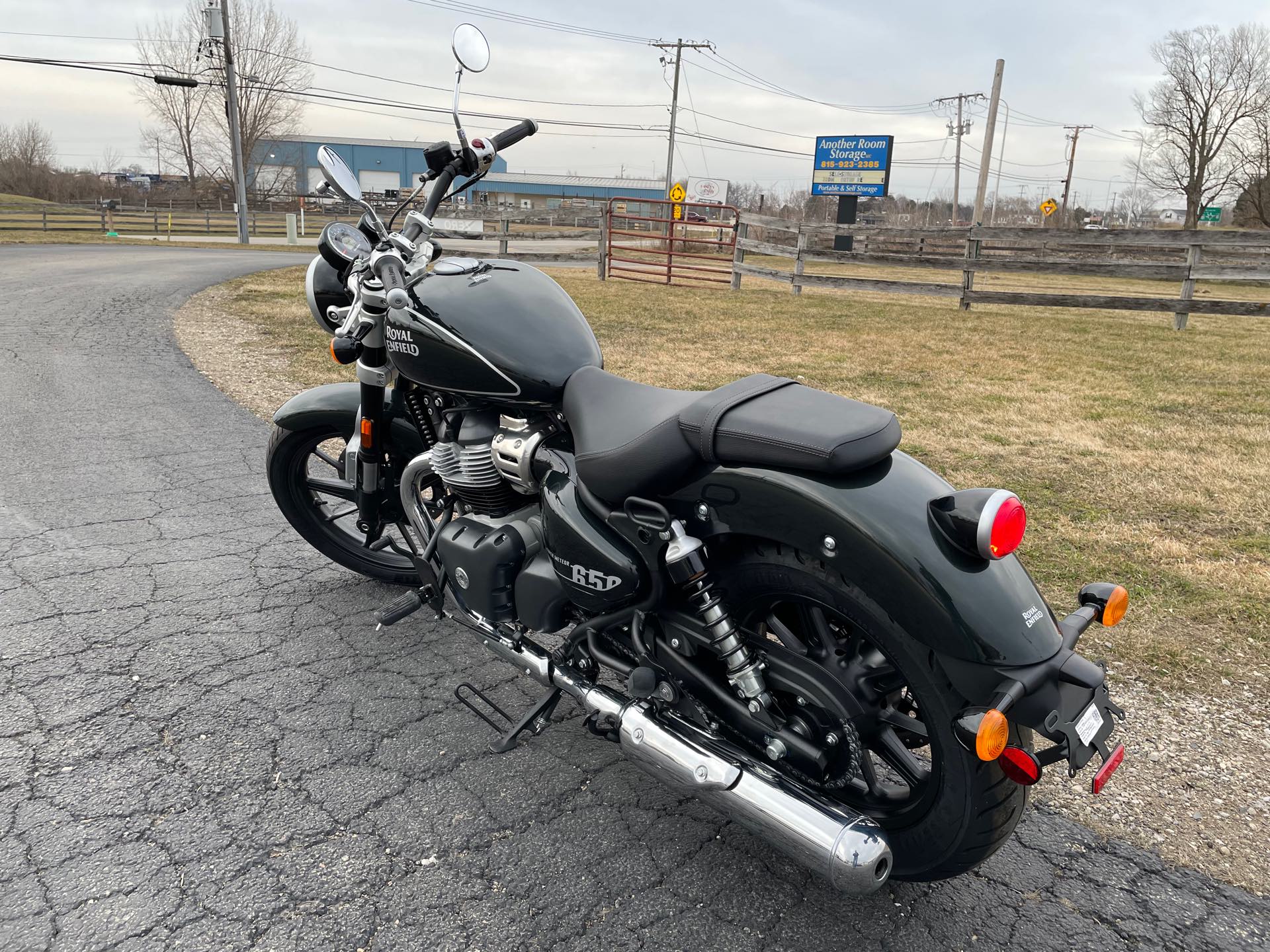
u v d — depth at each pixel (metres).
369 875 2.37
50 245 26.38
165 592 3.86
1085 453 6.29
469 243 24.98
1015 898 2.39
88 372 7.88
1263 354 10.94
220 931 2.17
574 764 2.88
